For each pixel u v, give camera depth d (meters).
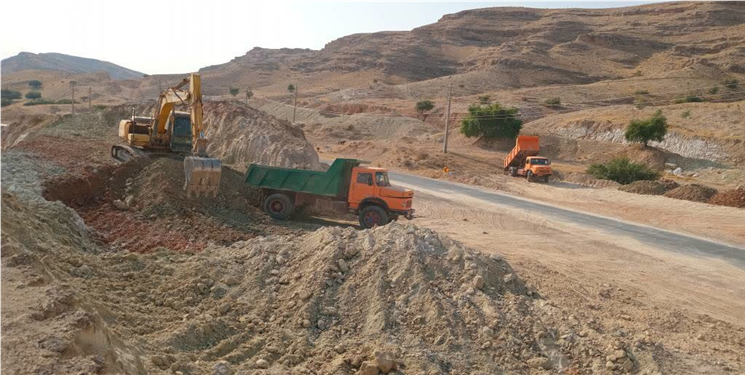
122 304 11.30
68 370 6.26
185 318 11.26
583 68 162.25
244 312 11.88
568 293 15.84
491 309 11.94
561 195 38.03
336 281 12.73
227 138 35.66
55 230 14.89
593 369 10.79
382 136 81.25
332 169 21.67
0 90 186.25
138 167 22.39
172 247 16.52
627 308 15.22
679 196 36.28
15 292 7.98
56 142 28.47
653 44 177.25
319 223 22.70
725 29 175.25
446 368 10.34
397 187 21.97
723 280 19.06
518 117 86.88
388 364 9.88
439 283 12.68
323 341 11.00
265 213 22.22
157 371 8.42
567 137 71.31
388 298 12.12
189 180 17.03
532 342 11.43
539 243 23.03
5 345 6.51
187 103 21.12
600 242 23.92
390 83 173.12
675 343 12.80
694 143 59.00
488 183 41.22
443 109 94.94
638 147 59.22
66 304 7.70
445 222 26.42
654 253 22.47
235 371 9.40
